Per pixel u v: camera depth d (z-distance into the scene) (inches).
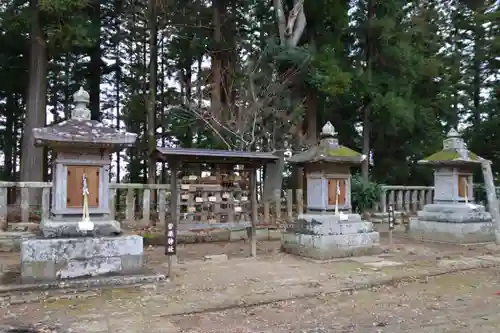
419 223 513.7
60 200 274.2
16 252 390.0
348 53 734.5
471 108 911.0
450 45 925.2
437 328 204.5
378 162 847.1
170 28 693.3
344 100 751.7
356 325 208.1
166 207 473.1
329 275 310.2
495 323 212.4
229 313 225.6
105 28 784.9
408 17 775.1
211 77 731.4
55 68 769.6
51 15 525.3
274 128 611.8
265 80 624.4
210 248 435.5
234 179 380.8
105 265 272.5
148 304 234.7
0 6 568.4
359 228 397.4
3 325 198.8
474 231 472.7
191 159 358.9
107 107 984.3
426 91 777.6
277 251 420.8
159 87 835.4
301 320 215.0
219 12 740.7
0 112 860.6
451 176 494.9
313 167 400.8
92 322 204.4
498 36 833.5
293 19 634.2
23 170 553.9
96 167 284.5
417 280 307.4
